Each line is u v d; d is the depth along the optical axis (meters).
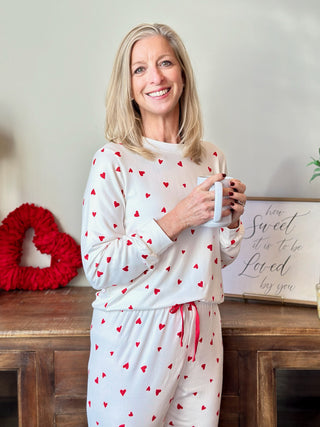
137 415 1.27
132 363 1.27
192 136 1.39
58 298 1.91
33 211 2.06
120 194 1.27
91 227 1.25
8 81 2.05
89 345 1.55
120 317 1.28
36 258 2.11
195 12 2.01
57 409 1.57
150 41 1.31
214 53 2.01
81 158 2.08
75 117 2.06
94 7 2.02
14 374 1.57
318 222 1.85
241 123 2.04
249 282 1.89
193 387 1.33
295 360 1.58
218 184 1.21
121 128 1.34
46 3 2.02
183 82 1.40
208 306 1.35
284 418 1.60
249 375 1.58
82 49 2.03
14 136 2.07
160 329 1.27
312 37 2.00
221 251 1.44
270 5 2.00
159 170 1.31
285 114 2.03
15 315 1.69
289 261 1.86
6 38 2.04
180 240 1.29
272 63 2.01
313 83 2.02
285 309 1.79
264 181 2.05
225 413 1.59
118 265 1.22
